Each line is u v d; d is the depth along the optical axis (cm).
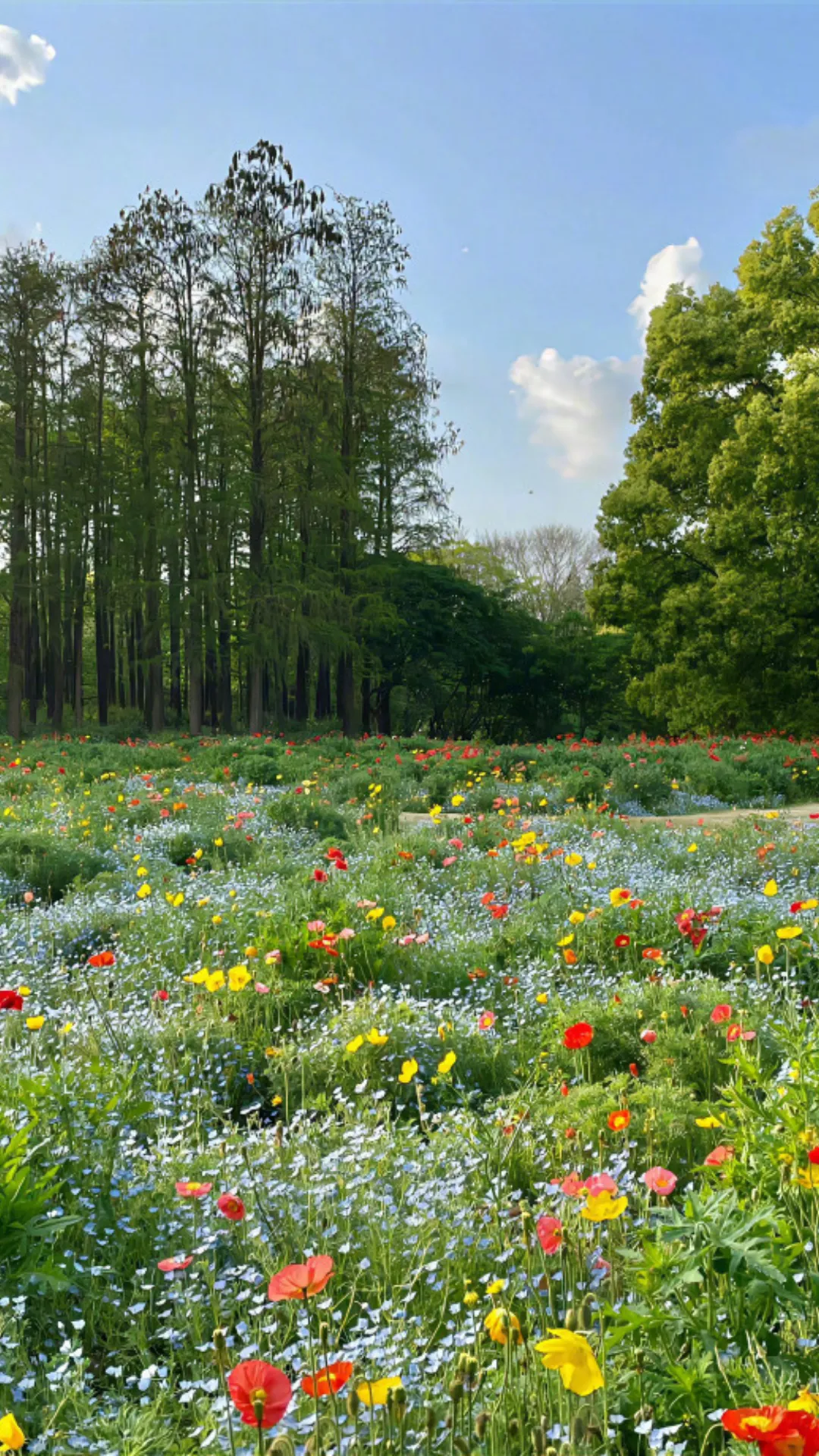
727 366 3180
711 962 584
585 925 634
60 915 716
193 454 3306
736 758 1909
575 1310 172
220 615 3381
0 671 4212
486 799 1452
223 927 666
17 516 3394
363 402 3566
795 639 2892
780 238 3100
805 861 909
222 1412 200
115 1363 249
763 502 2964
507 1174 321
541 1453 162
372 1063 442
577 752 1994
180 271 3284
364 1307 248
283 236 3216
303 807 1222
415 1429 194
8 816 1152
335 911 627
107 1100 352
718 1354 198
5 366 3356
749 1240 212
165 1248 281
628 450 3519
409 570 4141
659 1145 338
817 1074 294
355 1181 306
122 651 4875
